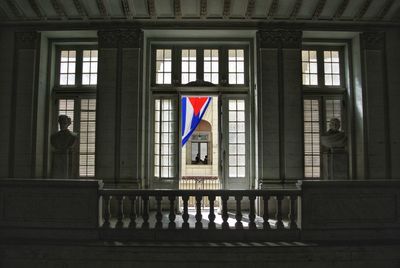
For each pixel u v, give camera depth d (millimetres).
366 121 7633
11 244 5000
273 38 7668
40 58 7695
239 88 8109
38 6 7176
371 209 5297
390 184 5316
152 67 8172
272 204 7324
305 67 8195
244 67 8250
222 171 7988
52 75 8039
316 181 5273
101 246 4945
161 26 7684
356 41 7898
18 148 7492
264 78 7621
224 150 8031
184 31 7750
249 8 7242
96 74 8133
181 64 8219
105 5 7148
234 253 4941
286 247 4957
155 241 5164
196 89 8125
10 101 7582
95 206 5246
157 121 8117
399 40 7805
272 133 7535
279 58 7656
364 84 7688
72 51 8227
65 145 6754
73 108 8016
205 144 15703
